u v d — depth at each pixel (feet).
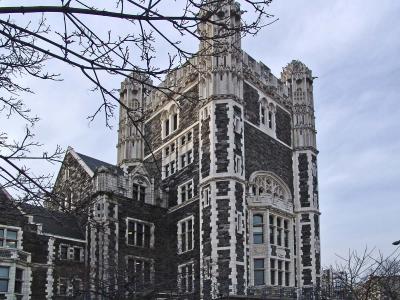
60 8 30.60
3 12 30.12
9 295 132.77
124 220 157.28
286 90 186.29
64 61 31.91
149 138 187.01
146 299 99.19
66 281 126.21
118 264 118.73
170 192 171.01
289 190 173.27
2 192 42.29
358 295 123.24
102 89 34.50
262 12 33.47
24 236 141.18
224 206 147.74
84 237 150.61
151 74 33.32
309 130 181.68
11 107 38.06
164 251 162.30
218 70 158.81
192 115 168.66
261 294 143.84
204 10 33.78
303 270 164.96
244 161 157.17
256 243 154.92
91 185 157.17
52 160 40.73
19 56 35.09
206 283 143.02
